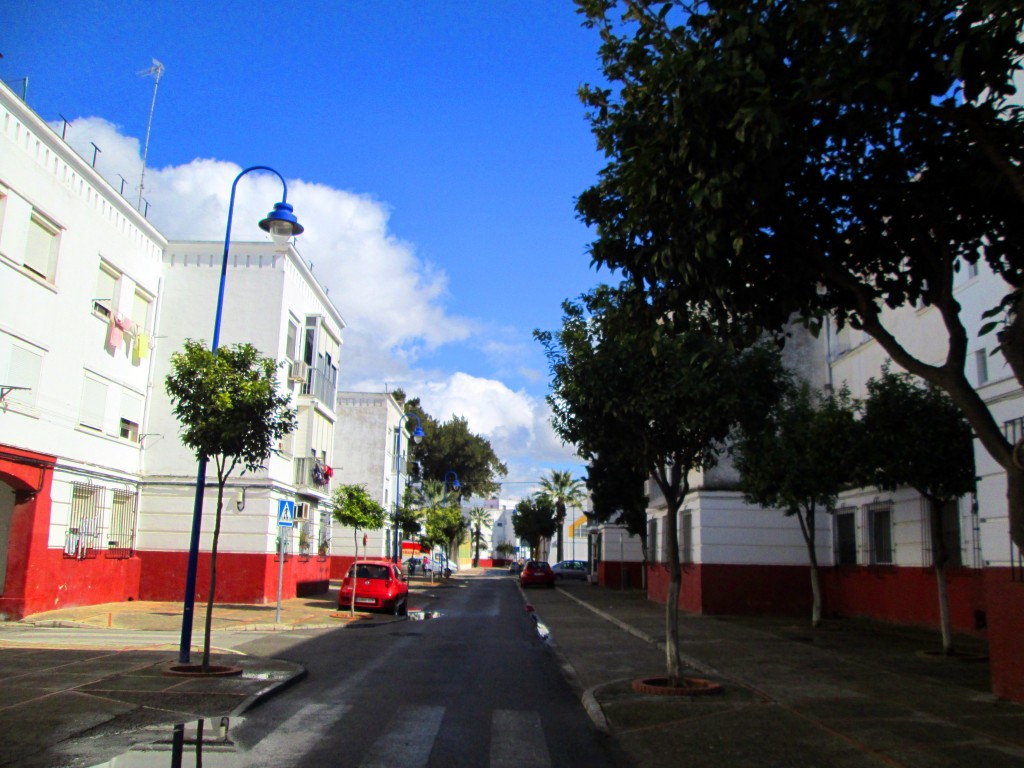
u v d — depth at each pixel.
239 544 25.12
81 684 10.35
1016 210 7.86
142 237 24.62
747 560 23.98
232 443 11.83
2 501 19.17
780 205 7.45
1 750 7.04
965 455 13.64
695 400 10.40
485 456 80.44
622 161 8.02
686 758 7.48
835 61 6.93
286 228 16.09
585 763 7.43
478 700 10.53
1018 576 9.73
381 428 51.06
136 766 6.70
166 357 25.67
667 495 11.30
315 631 19.50
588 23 8.62
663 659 14.48
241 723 8.58
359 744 7.83
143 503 25.00
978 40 6.44
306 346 29.58
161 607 22.77
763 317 7.77
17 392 18.55
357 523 33.09
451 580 57.59
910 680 11.54
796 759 7.34
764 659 13.82
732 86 6.92
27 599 18.89
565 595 37.88
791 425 18.19
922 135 7.52
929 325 18.95
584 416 11.24
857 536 22.31
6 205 18.02
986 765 6.99
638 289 8.36
